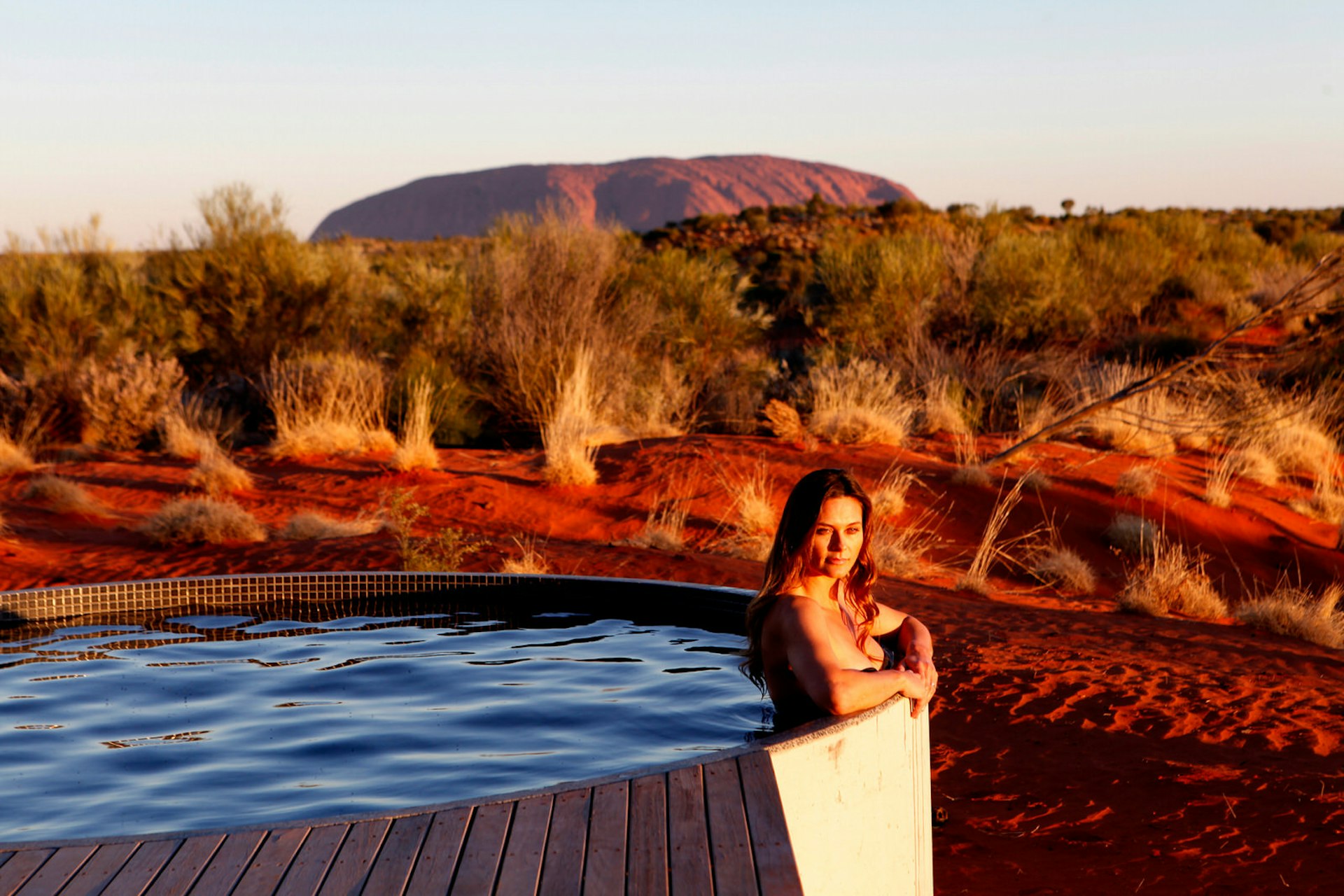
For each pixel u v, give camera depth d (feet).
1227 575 36.60
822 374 55.93
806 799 8.54
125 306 64.18
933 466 44.27
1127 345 69.46
